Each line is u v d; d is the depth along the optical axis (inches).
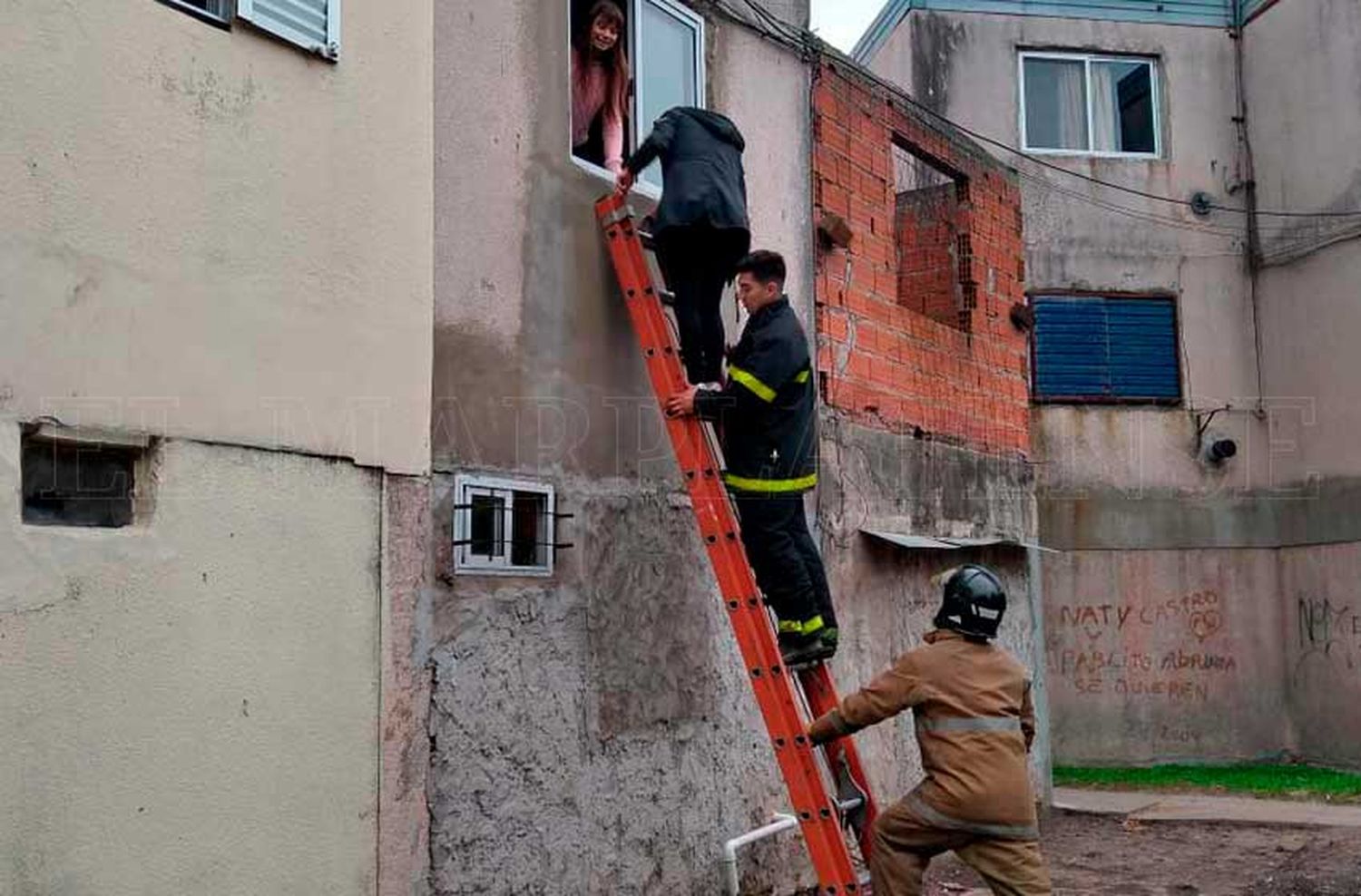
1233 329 611.5
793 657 223.5
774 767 279.7
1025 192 601.6
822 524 310.7
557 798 218.8
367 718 183.3
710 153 234.7
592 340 239.9
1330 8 573.6
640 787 239.3
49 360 144.8
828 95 328.8
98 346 150.0
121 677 150.1
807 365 228.5
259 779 165.9
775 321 225.9
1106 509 588.7
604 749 231.6
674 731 250.4
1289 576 592.7
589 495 235.5
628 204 254.7
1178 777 533.0
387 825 185.5
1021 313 428.5
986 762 189.6
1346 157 565.6
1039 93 620.1
